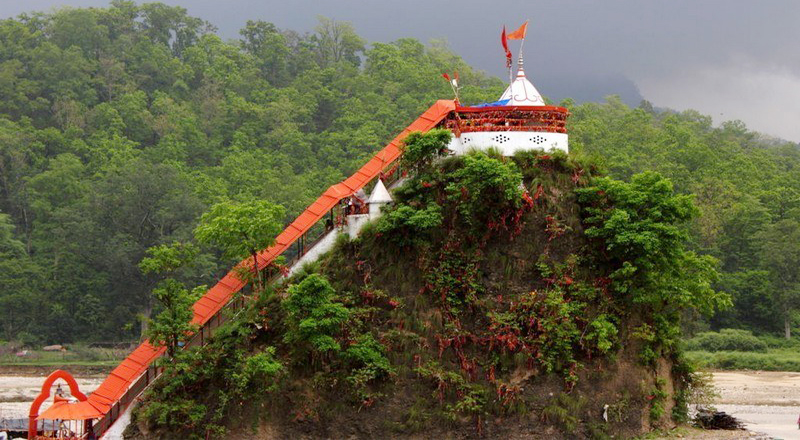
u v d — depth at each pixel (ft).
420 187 173.47
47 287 444.96
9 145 524.11
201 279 438.40
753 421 237.04
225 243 172.76
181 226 445.78
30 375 372.99
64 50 634.84
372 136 576.20
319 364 162.40
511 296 168.66
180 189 465.06
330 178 530.27
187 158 580.30
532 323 165.37
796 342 425.28
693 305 186.60
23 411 244.22
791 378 351.67
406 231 170.19
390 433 158.71
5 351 412.36
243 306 171.53
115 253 431.02
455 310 166.50
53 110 597.52
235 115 619.26
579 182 177.88
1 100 587.68
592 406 164.35
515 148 180.04
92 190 465.88
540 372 164.14
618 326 170.71
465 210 168.76
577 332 165.68
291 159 570.87
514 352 164.04
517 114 183.01
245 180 513.04
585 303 168.66
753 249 467.93
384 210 173.88
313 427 159.43
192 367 160.56
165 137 571.69
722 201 486.79
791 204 517.55
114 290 445.37
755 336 431.84
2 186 525.75
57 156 528.22
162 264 175.32
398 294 169.37
